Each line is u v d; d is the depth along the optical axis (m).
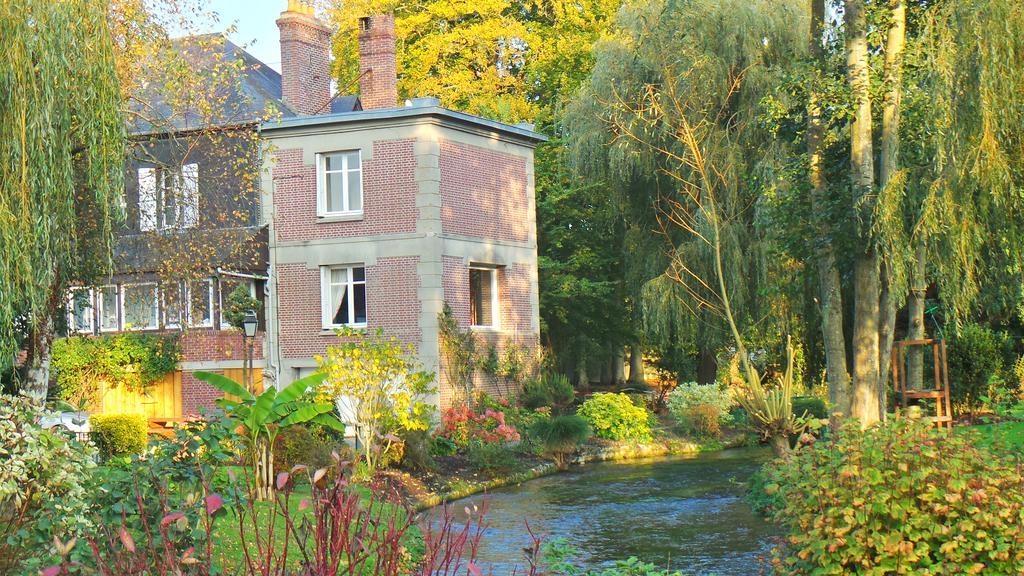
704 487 23.14
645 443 31.36
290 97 35.50
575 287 39.47
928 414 23.06
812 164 20.47
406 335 31.27
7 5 14.06
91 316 33.09
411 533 11.67
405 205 31.41
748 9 33.28
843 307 28.67
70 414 23.45
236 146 23.59
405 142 31.45
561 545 13.59
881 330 21.19
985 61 16.08
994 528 9.24
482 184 33.31
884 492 9.29
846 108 19.08
